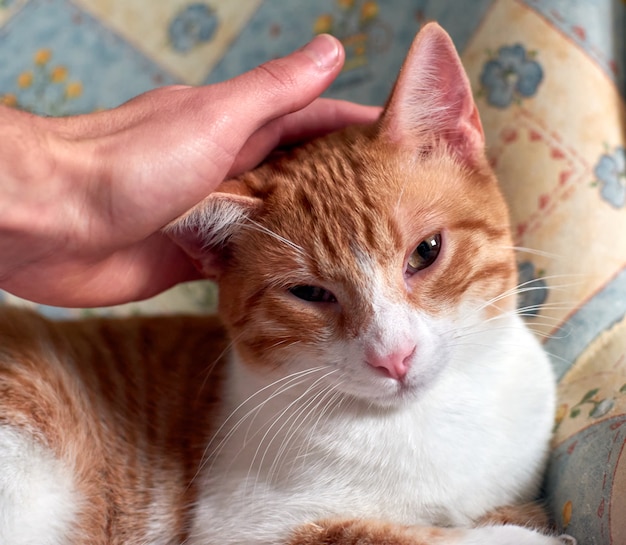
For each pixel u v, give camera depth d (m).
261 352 0.34
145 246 0.37
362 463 0.33
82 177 0.31
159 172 0.31
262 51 0.48
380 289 0.31
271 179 0.34
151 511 0.37
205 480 0.36
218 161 0.32
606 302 0.38
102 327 0.41
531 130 0.42
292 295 0.33
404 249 0.32
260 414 0.34
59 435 0.36
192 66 0.49
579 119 0.41
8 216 0.30
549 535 0.32
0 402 0.35
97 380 0.38
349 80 0.47
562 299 0.39
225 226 0.33
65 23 0.50
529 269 0.40
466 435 0.33
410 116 0.33
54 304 0.36
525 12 0.43
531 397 0.34
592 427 0.33
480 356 0.33
